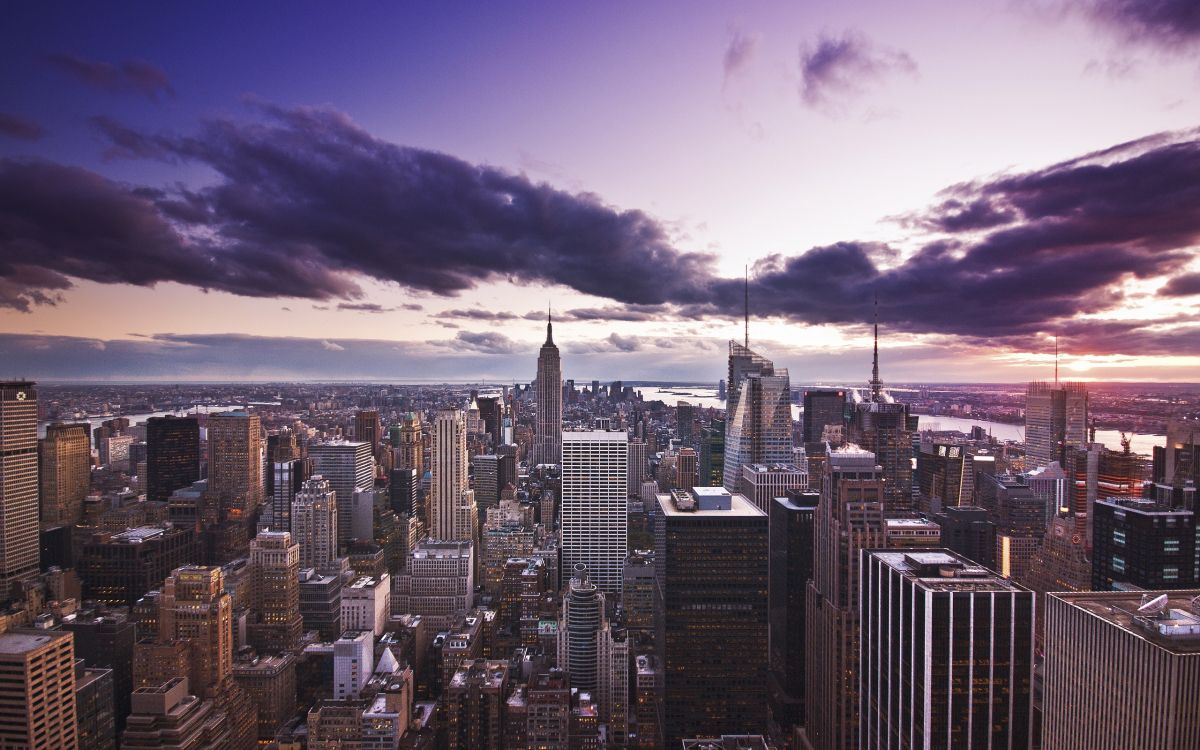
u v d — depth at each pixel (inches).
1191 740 5059.1
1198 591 6476.4
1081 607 6151.6
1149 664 5310.0
